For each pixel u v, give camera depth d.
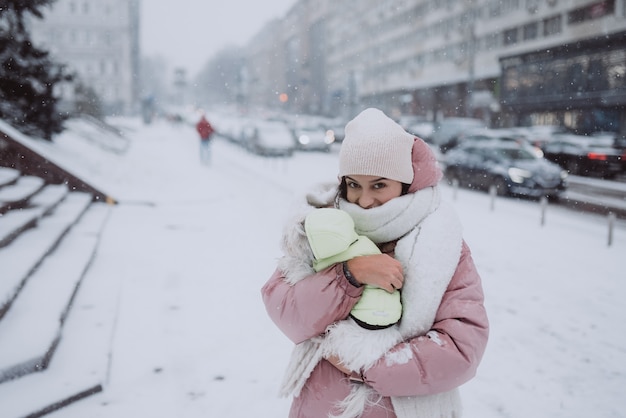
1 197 7.82
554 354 4.64
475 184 16.30
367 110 1.67
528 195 15.33
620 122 30.95
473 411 3.72
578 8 35.72
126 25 90.00
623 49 29.77
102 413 3.53
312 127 33.12
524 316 5.55
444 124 29.75
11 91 13.20
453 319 1.50
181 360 4.32
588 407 3.80
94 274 6.35
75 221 8.38
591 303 5.95
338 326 1.53
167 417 3.52
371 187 1.62
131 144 32.34
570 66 33.91
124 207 10.86
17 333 4.12
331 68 88.81
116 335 4.76
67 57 88.38
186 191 13.27
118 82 90.88
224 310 5.41
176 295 5.83
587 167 19.19
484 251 8.34
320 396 1.65
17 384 3.68
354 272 1.51
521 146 15.93
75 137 19.44
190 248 7.89
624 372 4.32
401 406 1.54
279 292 1.65
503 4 43.91
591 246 8.73
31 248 6.06
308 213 1.60
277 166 22.62
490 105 45.34
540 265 7.52
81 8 88.25
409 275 1.53
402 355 1.46
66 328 4.68
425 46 57.38
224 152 30.84
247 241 8.41
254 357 4.39
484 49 47.09
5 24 13.16
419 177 1.61
